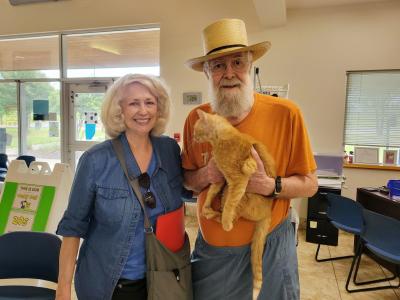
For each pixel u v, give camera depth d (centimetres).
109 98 119
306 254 329
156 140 128
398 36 387
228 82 121
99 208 110
